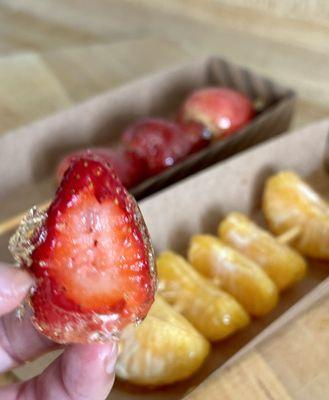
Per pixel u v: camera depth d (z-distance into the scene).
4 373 0.15
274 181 0.20
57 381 0.11
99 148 0.23
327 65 0.27
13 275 0.09
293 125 0.26
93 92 0.28
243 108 0.24
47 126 0.23
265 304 0.16
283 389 0.14
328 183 0.22
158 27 0.34
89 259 0.09
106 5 0.35
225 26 0.30
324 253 0.18
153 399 0.15
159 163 0.21
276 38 0.28
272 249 0.18
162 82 0.27
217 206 0.20
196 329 0.16
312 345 0.15
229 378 0.14
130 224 0.09
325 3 0.25
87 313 0.09
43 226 0.09
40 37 0.35
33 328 0.12
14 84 0.29
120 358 0.14
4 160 0.22
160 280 0.17
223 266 0.17
